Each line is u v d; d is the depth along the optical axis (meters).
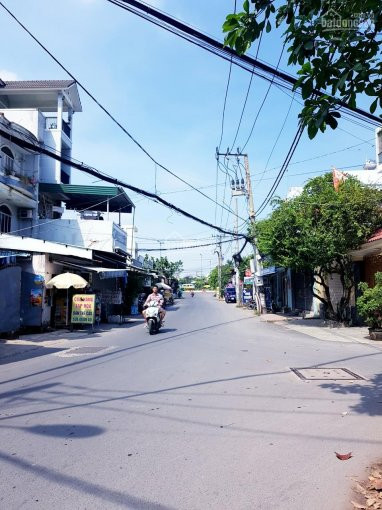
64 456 4.21
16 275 14.38
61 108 26.48
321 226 15.97
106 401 6.21
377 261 16.67
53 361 9.87
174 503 3.30
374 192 16.11
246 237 25.56
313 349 11.11
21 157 22.38
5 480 3.72
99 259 21.64
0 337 14.04
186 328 17.72
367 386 6.86
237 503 3.30
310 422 5.15
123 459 4.13
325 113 4.05
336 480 3.68
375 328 13.23
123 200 27.39
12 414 5.67
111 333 16.05
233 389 6.81
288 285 29.41
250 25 3.93
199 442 4.55
